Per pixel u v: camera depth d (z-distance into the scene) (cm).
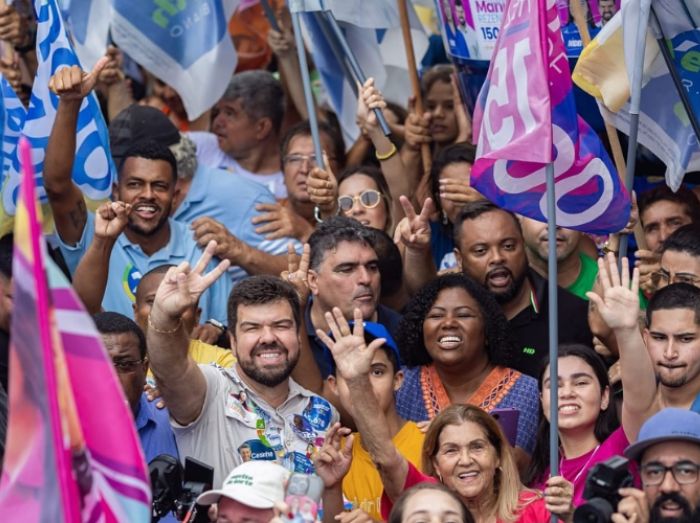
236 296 1061
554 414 1014
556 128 1077
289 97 1642
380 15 1378
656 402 1023
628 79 1145
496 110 1066
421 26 1525
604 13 1246
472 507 1011
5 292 1088
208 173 1394
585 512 865
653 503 927
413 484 995
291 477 855
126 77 1669
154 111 1378
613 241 1231
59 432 708
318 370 1141
